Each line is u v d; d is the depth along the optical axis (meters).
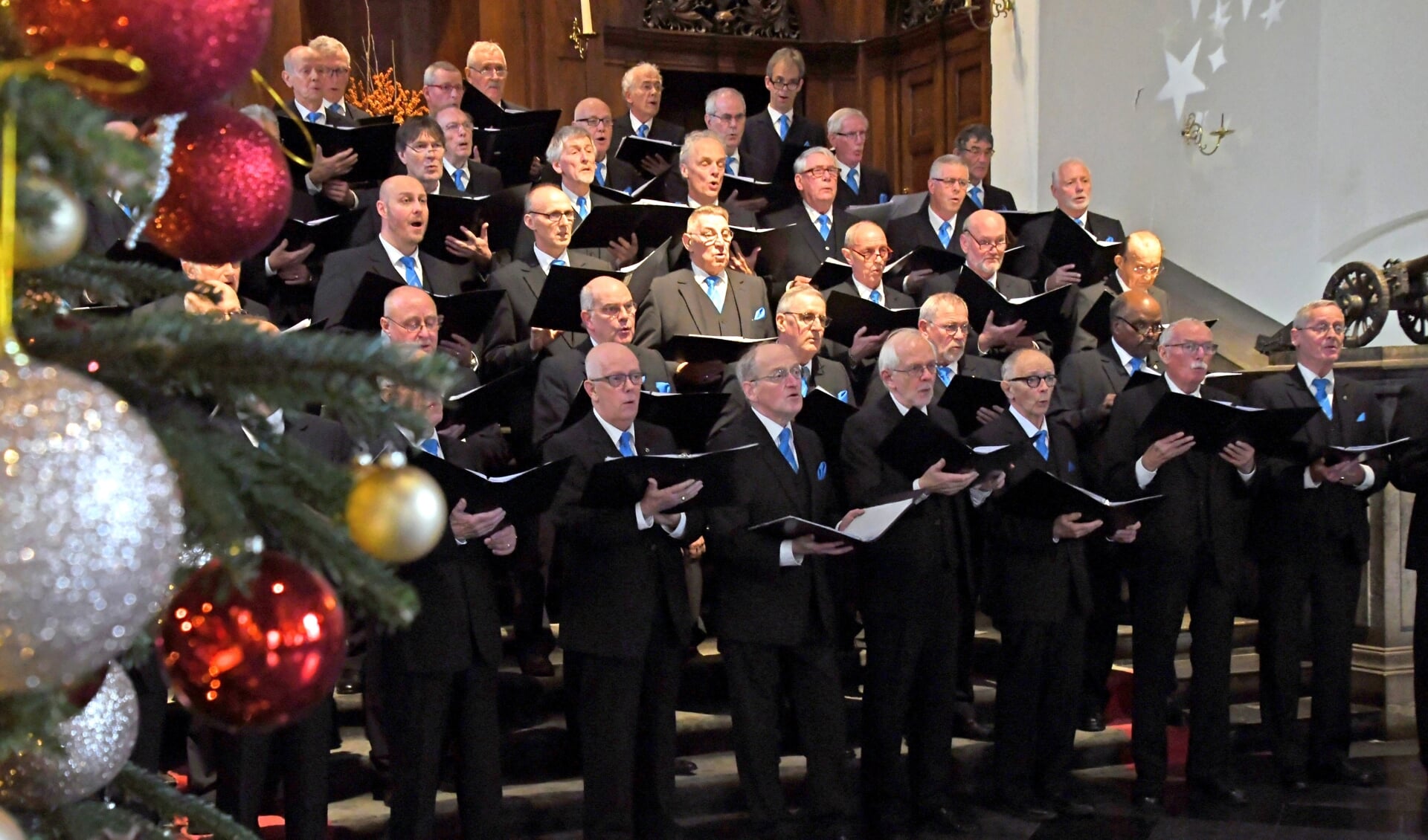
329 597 1.08
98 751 1.09
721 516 4.76
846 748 5.40
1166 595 5.45
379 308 4.97
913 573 4.98
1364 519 5.79
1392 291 7.04
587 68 10.13
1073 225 6.68
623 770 4.53
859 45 11.11
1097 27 9.90
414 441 1.05
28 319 0.97
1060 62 10.02
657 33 10.36
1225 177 9.21
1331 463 5.52
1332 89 8.52
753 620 4.73
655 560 4.61
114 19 0.93
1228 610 5.53
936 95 10.84
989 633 6.53
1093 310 6.52
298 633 1.05
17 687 0.83
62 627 0.81
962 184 7.09
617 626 4.50
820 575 4.87
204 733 4.72
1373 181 8.27
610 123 7.78
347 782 4.95
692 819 5.16
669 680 4.72
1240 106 9.11
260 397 0.98
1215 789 5.54
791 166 7.28
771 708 4.80
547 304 5.46
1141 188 9.80
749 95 11.15
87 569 0.80
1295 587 5.72
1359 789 5.67
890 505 4.68
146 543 0.84
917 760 5.15
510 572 5.07
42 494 0.78
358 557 1.04
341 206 6.57
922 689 5.11
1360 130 8.36
